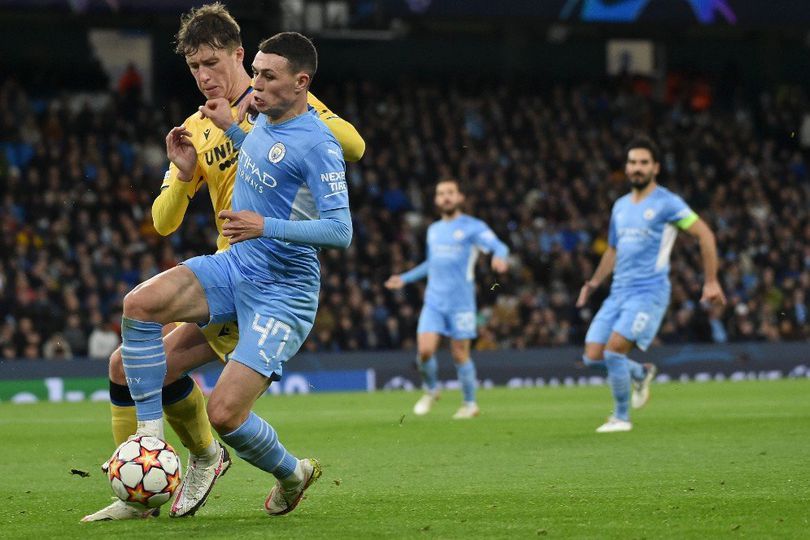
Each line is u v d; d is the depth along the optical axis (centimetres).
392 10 9150
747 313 9125
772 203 10762
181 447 3691
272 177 2039
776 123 11688
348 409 5778
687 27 9981
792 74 12531
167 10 8581
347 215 2022
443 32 11450
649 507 2134
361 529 1906
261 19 9025
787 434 3794
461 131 10569
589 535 1820
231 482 2694
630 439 3684
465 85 11231
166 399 2092
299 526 1950
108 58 10625
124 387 2139
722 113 11794
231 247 2069
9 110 9262
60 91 10162
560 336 8631
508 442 3678
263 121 2083
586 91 11362
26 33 10394
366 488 2527
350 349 8144
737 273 9456
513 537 1809
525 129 10762
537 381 8462
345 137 2208
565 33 11138
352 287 8319
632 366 4700
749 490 2370
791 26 9938
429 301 5216
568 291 8981
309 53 2038
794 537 1783
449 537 1814
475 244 5131
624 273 4131
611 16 9631
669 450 3294
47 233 8169
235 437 1972
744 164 11062
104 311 7800
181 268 2030
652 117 11325
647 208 4094
